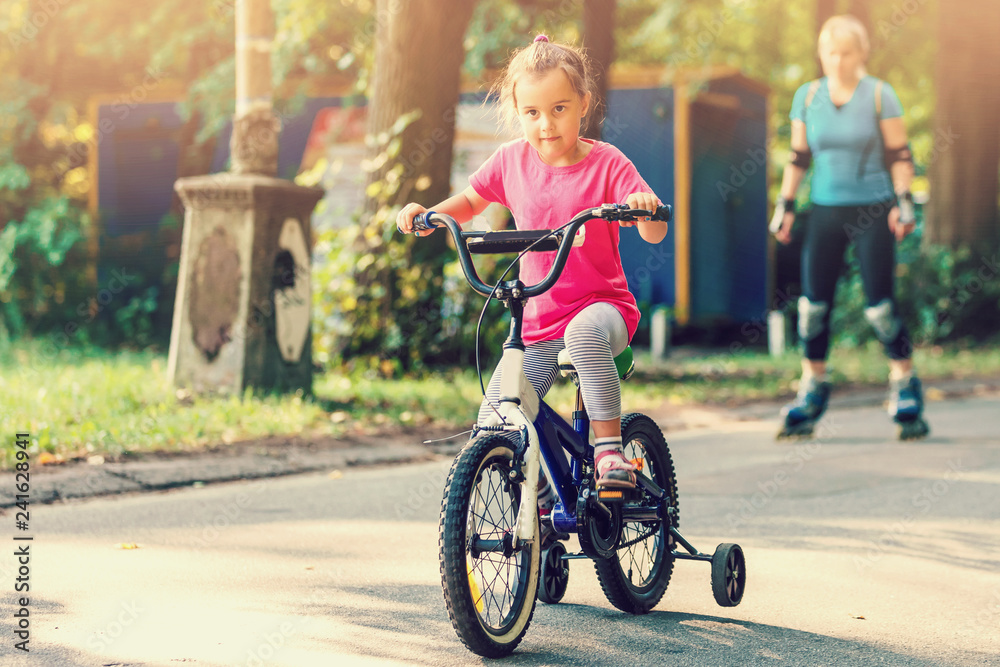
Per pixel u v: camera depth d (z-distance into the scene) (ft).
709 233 74.33
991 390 50.62
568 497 14.67
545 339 14.73
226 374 34.55
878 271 33.24
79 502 23.57
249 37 35.58
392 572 18.17
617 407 14.17
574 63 14.26
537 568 14.62
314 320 43.01
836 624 15.53
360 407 35.50
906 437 34.01
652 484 16.31
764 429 37.65
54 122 69.87
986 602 16.67
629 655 14.06
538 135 14.33
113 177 74.33
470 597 13.32
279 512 22.94
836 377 52.06
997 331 69.10
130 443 27.94
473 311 43.75
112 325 66.23
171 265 68.85
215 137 73.20
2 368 44.96
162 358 53.21
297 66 65.98
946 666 13.66
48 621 14.98
